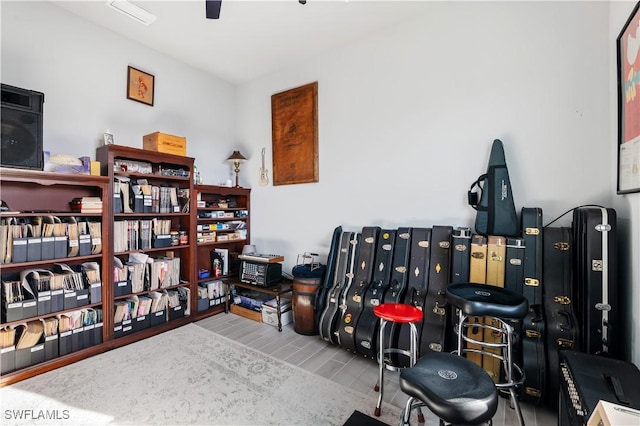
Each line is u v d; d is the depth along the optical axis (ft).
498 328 5.87
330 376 7.11
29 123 6.84
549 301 6.25
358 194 10.09
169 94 11.16
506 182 7.18
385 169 9.52
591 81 6.64
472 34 8.02
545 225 7.11
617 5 6.03
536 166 7.23
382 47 9.53
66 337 7.55
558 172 6.99
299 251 11.64
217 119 12.96
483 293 5.65
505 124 7.59
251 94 13.16
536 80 7.22
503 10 7.62
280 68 12.07
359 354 8.18
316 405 6.04
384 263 8.49
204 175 12.50
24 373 6.75
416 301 7.52
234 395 6.31
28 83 7.80
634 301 5.30
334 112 10.62
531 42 7.28
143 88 10.34
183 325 10.19
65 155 7.70
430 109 8.67
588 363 4.40
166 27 9.30
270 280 10.56
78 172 7.79
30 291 6.99
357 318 8.00
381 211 9.61
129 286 8.87
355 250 9.13
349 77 10.25
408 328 7.23
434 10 8.58
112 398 6.15
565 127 6.91
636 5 4.99
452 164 8.32
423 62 8.78
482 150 7.89
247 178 13.34
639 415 2.81
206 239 11.31
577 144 6.79
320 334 8.67
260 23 9.12
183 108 11.64
